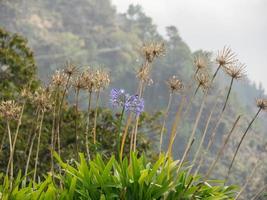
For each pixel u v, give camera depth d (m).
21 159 15.73
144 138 19.59
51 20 199.88
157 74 144.75
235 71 6.05
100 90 6.64
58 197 5.59
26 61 22.11
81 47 183.50
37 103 6.70
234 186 6.05
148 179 5.64
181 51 161.00
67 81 6.66
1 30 22.09
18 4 173.38
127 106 6.38
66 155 16.83
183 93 6.41
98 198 5.62
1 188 5.77
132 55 178.38
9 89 20.34
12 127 16.97
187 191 5.63
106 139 17.58
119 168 5.80
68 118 17.62
